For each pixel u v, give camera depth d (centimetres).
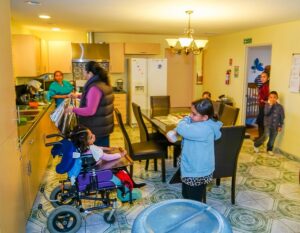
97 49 668
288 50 482
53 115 280
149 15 436
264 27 542
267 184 365
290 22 475
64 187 278
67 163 237
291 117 477
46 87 577
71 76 691
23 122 306
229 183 366
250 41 588
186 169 236
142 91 695
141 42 729
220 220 122
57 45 654
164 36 742
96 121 318
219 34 686
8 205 186
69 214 247
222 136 278
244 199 323
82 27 597
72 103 332
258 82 684
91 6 376
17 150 217
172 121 398
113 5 367
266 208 303
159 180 375
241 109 631
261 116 523
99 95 309
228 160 293
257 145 502
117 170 264
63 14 437
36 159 319
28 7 386
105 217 274
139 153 354
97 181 251
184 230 117
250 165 437
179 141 357
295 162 455
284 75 492
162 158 362
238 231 261
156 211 128
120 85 715
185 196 244
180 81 801
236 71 642
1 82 175
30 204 280
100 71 315
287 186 359
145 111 495
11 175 196
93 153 248
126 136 346
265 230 263
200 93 805
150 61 690
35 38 536
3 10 185
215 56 733
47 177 384
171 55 774
